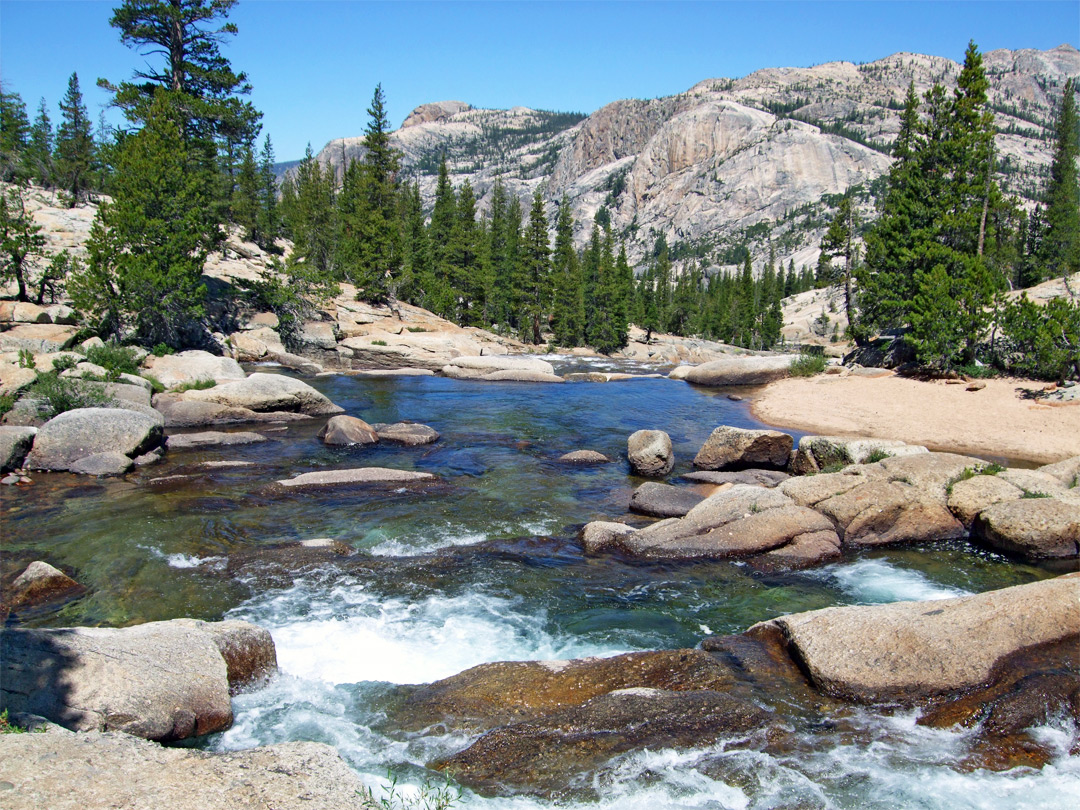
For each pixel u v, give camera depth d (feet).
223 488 52.31
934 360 100.73
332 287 149.79
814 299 452.76
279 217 229.25
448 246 222.48
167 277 99.71
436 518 46.50
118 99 122.42
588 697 24.76
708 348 280.92
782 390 106.73
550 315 248.93
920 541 42.96
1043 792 19.70
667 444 59.72
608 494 53.01
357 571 37.17
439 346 146.00
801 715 23.54
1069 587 27.61
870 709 23.89
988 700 23.50
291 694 25.79
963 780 20.24
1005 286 135.95
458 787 19.95
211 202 132.98
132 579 35.47
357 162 251.19
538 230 223.51
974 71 114.93
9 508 46.65
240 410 76.28
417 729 23.30
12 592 33.12
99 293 97.09
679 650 27.27
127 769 16.55
